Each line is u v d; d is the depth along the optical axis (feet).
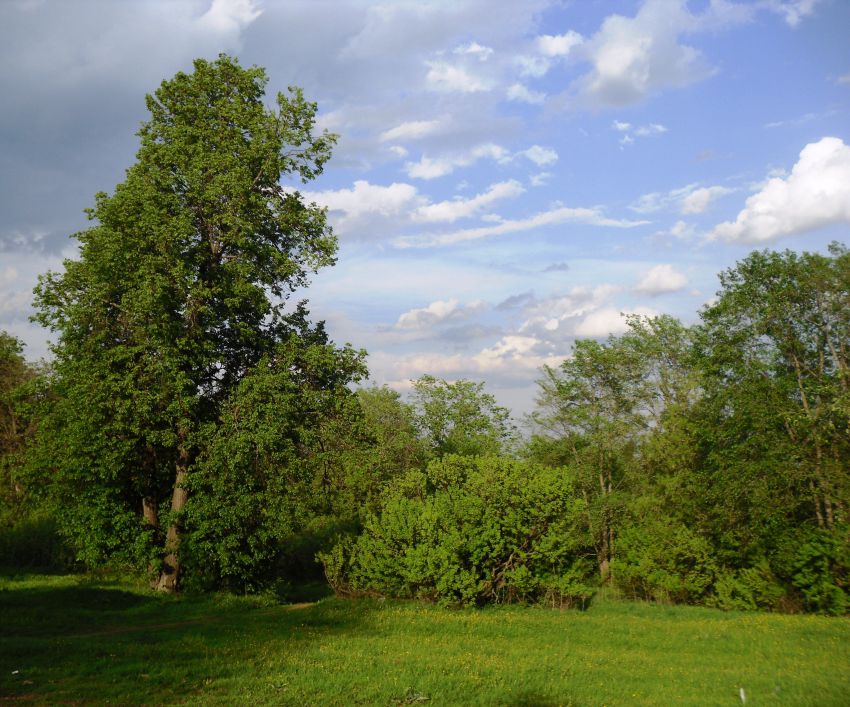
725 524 84.02
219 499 68.23
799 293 84.23
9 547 103.04
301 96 77.66
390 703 31.48
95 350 70.03
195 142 75.15
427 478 80.12
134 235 68.95
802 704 30.37
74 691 32.22
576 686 35.19
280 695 31.86
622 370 118.21
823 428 76.18
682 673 38.70
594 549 117.50
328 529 108.78
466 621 56.49
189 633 49.62
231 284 72.49
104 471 67.87
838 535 70.38
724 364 91.30
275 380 69.41
